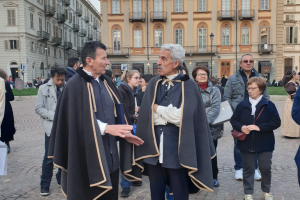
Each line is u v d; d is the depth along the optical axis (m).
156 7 31.70
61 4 44.50
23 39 33.94
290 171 4.79
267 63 32.09
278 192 3.93
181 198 2.56
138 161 2.68
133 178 2.75
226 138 7.62
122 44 32.09
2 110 4.10
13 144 7.04
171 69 2.63
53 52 42.00
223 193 3.93
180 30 32.00
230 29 31.95
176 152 2.51
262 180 3.57
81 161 2.30
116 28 31.97
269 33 31.88
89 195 2.33
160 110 2.49
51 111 3.87
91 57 2.38
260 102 3.47
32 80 35.53
